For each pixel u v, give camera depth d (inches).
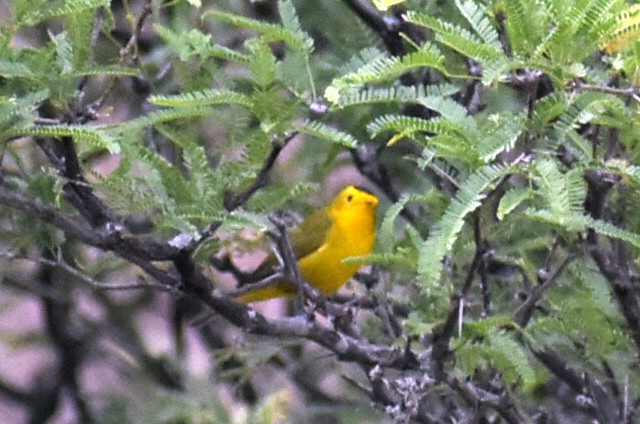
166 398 495.2
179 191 313.3
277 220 331.0
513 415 372.2
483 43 288.7
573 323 365.1
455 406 417.4
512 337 354.9
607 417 398.9
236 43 495.8
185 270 317.7
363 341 387.2
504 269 449.4
